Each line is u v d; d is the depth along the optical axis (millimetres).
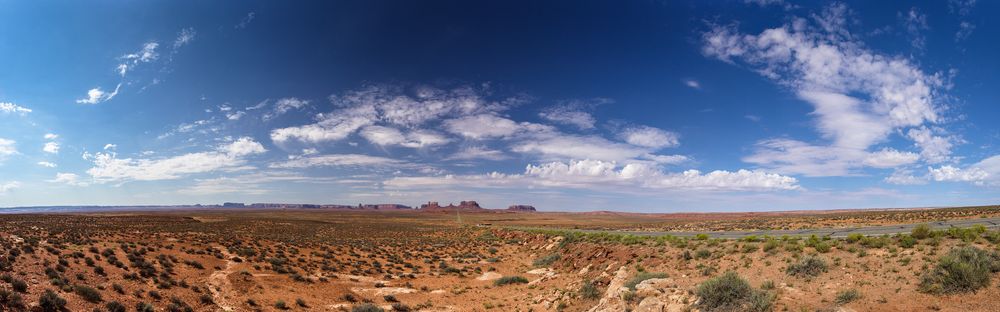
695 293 19266
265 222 110250
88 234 47438
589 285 27703
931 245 21984
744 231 53281
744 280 18734
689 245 33250
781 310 16734
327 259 47125
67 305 20734
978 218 52656
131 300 23953
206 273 33875
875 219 63656
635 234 52406
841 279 19188
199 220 106438
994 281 15328
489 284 37812
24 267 24938
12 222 60344
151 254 36719
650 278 24641
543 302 28219
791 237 32312
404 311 28469
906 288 16875
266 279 34000
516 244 69750
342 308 28438
